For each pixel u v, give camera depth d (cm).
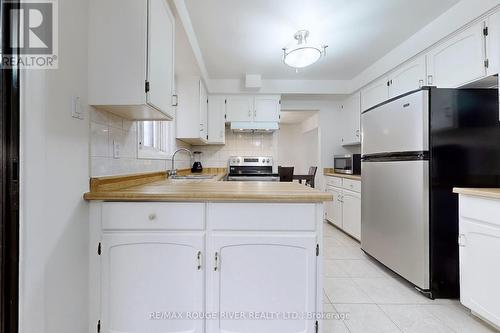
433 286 183
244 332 124
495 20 181
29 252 93
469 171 183
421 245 185
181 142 341
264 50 288
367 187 254
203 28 239
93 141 129
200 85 307
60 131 106
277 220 123
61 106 107
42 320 97
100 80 123
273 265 124
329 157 432
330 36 257
